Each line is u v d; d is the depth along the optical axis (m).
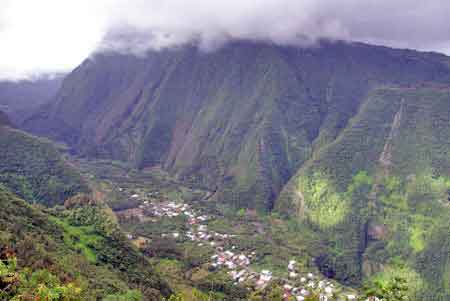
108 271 101.31
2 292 47.44
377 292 57.72
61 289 56.56
